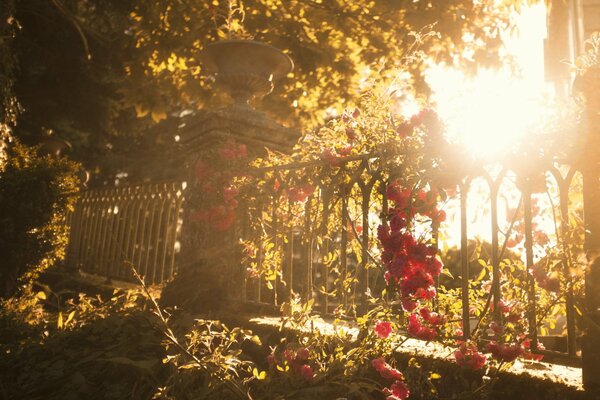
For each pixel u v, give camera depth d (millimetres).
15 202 5113
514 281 2260
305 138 3363
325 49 8352
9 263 5062
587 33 6051
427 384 2281
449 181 2334
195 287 3971
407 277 2348
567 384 1854
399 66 3088
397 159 2582
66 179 5578
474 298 2658
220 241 4055
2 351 3562
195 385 2861
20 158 5523
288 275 3545
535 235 2723
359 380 2465
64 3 10242
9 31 6523
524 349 2057
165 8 7469
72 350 3402
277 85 8820
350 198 3238
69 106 11859
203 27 7676
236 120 4199
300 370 2613
